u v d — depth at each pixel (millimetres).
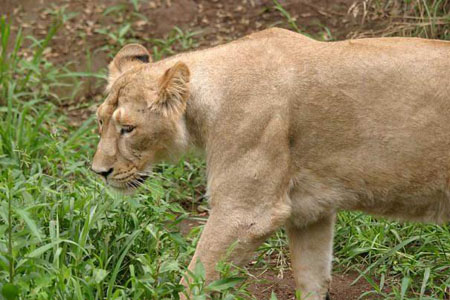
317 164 9867
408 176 9750
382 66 9703
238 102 9711
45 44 16500
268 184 9672
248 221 9688
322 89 9734
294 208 10086
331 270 11797
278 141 9672
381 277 11188
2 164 13070
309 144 9820
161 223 11422
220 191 9750
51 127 14898
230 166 9711
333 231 10766
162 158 10320
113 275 9375
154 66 10195
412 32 15414
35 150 13789
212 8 18375
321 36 16625
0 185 11398
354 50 9852
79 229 10375
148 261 9602
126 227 10797
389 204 10016
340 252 12195
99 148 10188
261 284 11789
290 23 17188
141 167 10188
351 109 9719
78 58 17594
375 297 11422
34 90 16625
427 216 10039
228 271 9461
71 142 14305
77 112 16406
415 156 9680
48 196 11312
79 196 11227
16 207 10195
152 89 9930
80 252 9609
